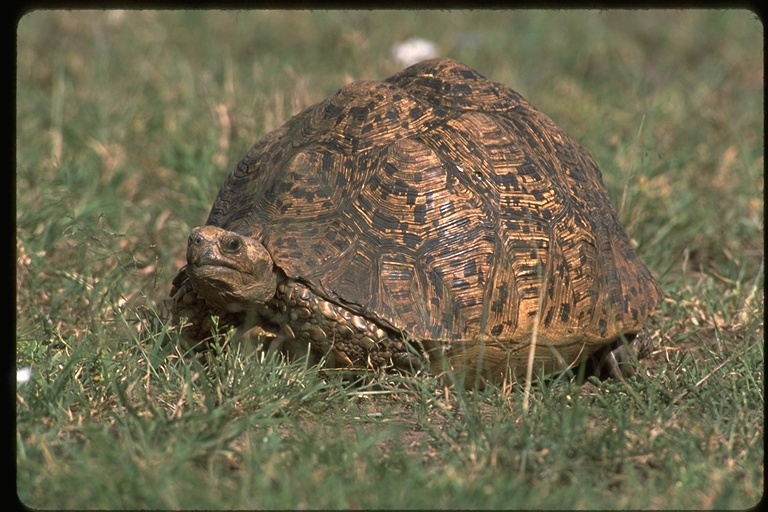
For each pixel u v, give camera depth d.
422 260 10.65
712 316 12.99
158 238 15.45
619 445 9.31
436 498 8.27
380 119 11.36
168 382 10.48
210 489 8.29
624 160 17.03
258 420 9.55
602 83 23.52
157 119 19.62
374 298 10.41
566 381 10.98
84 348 11.01
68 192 15.61
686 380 11.09
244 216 11.30
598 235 11.77
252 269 10.52
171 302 11.60
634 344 11.91
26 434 9.41
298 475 8.54
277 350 10.97
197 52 24.44
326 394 10.52
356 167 11.11
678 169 17.97
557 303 11.05
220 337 11.22
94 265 14.11
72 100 20.53
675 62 25.39
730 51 26.45
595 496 8.62
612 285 11.64
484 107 11.85
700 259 15.87
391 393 10.69
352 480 8.59
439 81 11.93
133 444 8.84
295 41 25.31
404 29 25.72
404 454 9.07
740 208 17.05
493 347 10.72
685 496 8.65
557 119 20.38
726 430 9.84
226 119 17.45
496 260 10.82
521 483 8.68
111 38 24.91
